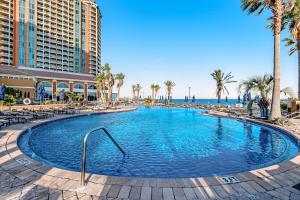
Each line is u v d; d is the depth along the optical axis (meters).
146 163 7.45
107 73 46.12
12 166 5.52
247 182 4.64
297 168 5.46
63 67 91.62
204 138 12.11
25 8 80.69
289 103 20.98
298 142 9.69
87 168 6.90
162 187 4.38
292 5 15.89
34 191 4.17
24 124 13.70
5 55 75.62
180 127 16.66
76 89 64.19
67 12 93.19
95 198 3.93
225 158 8.11
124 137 12.41
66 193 4.11
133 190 4.23
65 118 19.23
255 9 17.83
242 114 23.02
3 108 24.09
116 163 7.42
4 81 44.50
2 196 3.97
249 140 11.52
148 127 16.66
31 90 48.34
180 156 8.38
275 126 13.66
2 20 75.81
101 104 44.53
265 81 19.97
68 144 10.31
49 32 87.25
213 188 4.36
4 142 8.25
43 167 5.45
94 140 11.34
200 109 39.62
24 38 80.31
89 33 101.81
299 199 3.95
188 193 4.14
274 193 4.17
